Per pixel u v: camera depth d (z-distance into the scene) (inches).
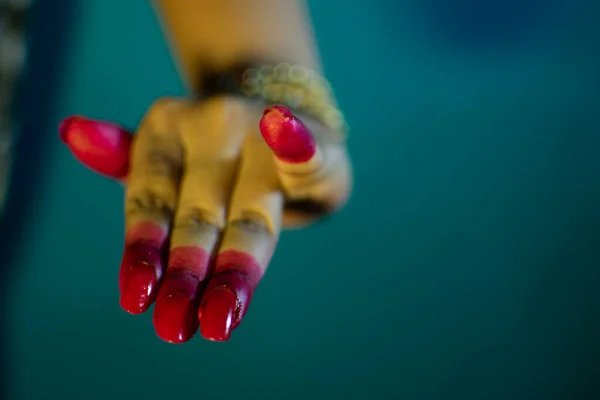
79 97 44.6
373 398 37.6
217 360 39.4
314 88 26.7
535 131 41.4
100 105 44.4
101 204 43.4
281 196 23.4
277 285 40.2
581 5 43.8
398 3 44.7
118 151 23.5
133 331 40.8
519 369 37.0
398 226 40.7
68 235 42.7
